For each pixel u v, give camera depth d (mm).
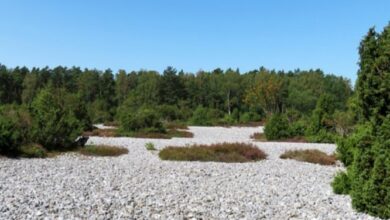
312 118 37625
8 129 21109
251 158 23031
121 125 41156
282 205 11492
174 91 101000
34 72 109125
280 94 89188
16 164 18375
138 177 15883
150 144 26812
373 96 11008
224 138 39562
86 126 40406
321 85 113250
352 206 11188
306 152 24438
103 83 109250
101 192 12461
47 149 23766
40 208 10086
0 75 99188
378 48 11023
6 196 11328
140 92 99312
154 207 10734
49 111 25312
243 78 111062
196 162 21344
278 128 37688
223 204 11383
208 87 106312
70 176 15555
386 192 10258
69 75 118312
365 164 10898
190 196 12383
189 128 55031
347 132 34875
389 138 10695
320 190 14070
